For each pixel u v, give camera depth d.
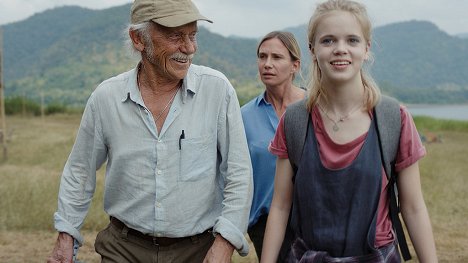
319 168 2.27
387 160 2.24
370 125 2.25
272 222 2.49
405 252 2.36
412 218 2.34
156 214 2.65
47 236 6.73
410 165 2.28
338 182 2.24
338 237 2.25
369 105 2.25
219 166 2.79
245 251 2.72
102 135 2.76
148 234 2.71
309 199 2.30
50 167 13.24
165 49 2.58
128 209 2.71
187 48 2.60
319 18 2.24
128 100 2.68
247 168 2.70
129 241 2.77
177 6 2.56
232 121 2.70
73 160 2.86
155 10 2.56
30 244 6.39
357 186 2.23
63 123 38.66
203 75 2.72
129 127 2.67
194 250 2.75
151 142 2.65
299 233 2.38
